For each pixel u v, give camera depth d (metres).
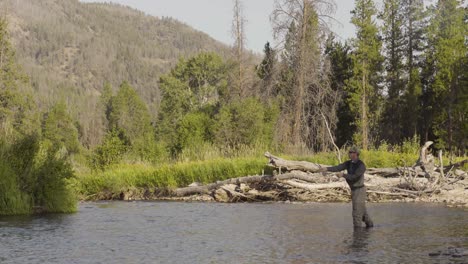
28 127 48.41
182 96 75.69
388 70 57.66
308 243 9.83
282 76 37.62
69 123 79.56
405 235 10.67
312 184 19.06
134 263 8.20
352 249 9.19
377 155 24.36
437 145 47.97
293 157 24.67
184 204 18.58
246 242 10.00
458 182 19.88
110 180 22.55
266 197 19.73
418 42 58.88
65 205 15.99
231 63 51.75
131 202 19.94
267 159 22.48
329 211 15.53
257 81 39.53
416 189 19.08
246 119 33.59
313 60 36.34
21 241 10.23
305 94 36.34
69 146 78.19
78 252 9.09
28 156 16.17
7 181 15.33
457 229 11.48
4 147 15.98
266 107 38.28
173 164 24.67
